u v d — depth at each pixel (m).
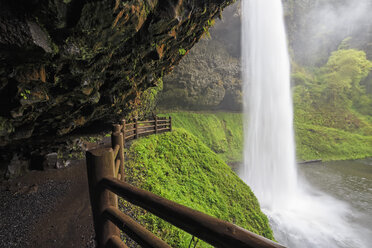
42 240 3.37
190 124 26.77
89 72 3.83
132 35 3.80
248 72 29.12
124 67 4.85
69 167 6.65
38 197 4.79
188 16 4.82
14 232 3.53
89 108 5.77
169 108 27.58
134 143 8.55
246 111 30.77
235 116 31.06
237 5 25.56
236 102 30.91
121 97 6.58
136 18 3.38
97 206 1.47
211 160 11.02
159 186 6.05
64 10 2.33
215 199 8.27
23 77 2.75
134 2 3.04
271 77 28.09
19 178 5.63
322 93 37.72
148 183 5.84
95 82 4.42
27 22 2.14
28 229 3.63
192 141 11.73
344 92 38.50
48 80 3.23
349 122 35.97
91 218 4.03
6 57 2.35
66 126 5.62
